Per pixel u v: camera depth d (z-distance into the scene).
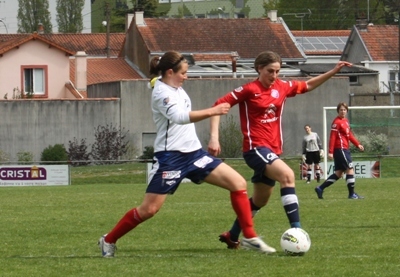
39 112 102.06
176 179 19.11
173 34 138.62
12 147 101.44
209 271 17.53
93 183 70.94
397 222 27.89
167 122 19.03
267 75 20.28
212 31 140.75
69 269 18.19
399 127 75.69
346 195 44.06
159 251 21.17
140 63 138.88
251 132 20.48
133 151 103.00
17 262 19.50
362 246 21.42
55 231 26.89
